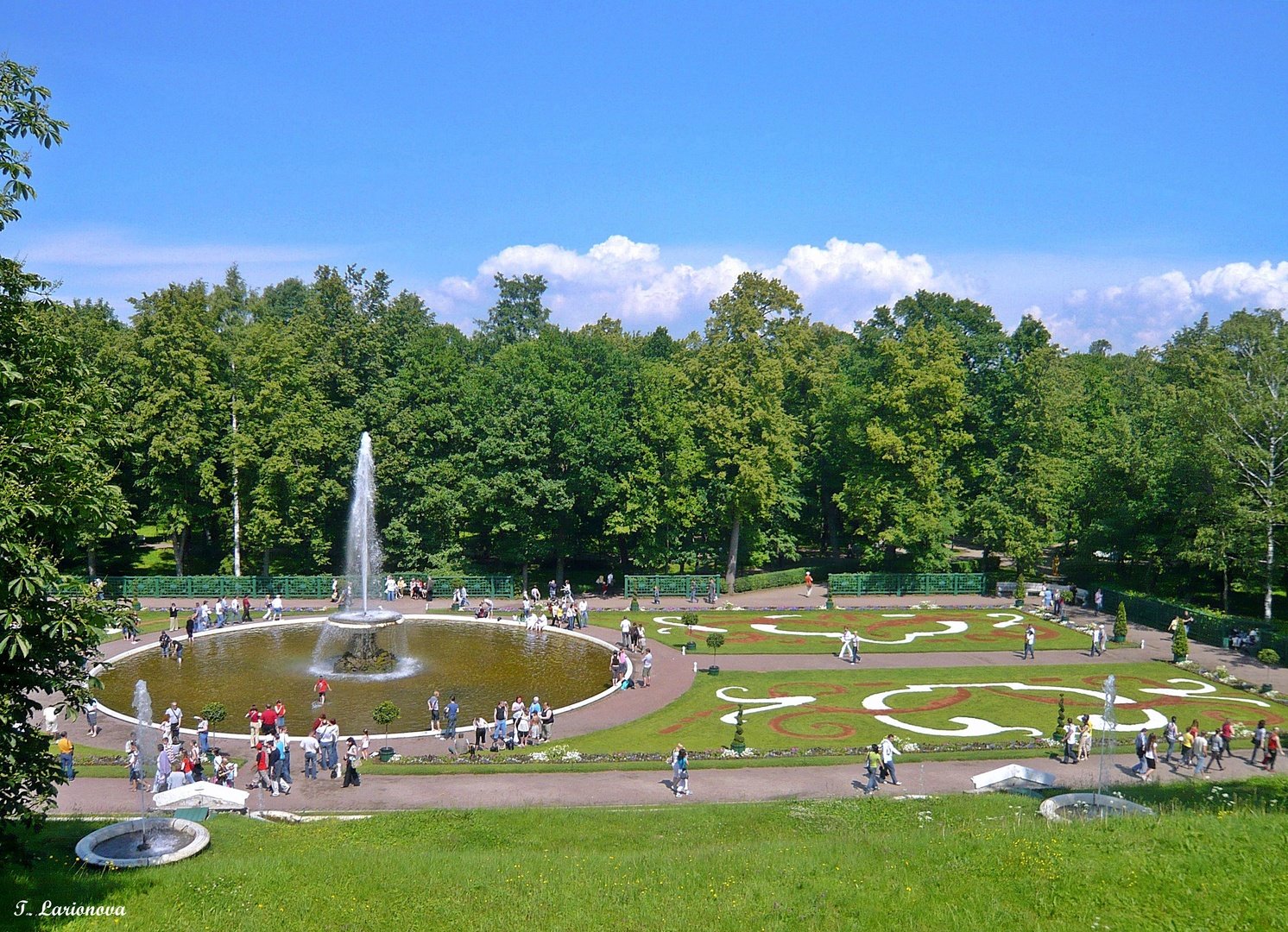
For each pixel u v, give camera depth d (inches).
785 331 3890.3
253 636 2514.8
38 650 767.7
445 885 857.5
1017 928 691.4
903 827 1139.3
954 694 2030.0
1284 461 2618.1
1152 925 681.6
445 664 2222.0
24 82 731.4
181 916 762.8
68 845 1007.0
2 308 757.3
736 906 772.0
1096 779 1450.5
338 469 3201.3
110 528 825.5
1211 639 2508.6
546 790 1396.4
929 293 4050.2
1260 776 1443.2
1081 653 2425.0
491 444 2999.5
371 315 3499.0
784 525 3919.8
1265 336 3129.9
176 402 3038.9
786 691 2032.5
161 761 1374.3
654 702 1932.8
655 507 3127.5
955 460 3489.2
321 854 964.6
